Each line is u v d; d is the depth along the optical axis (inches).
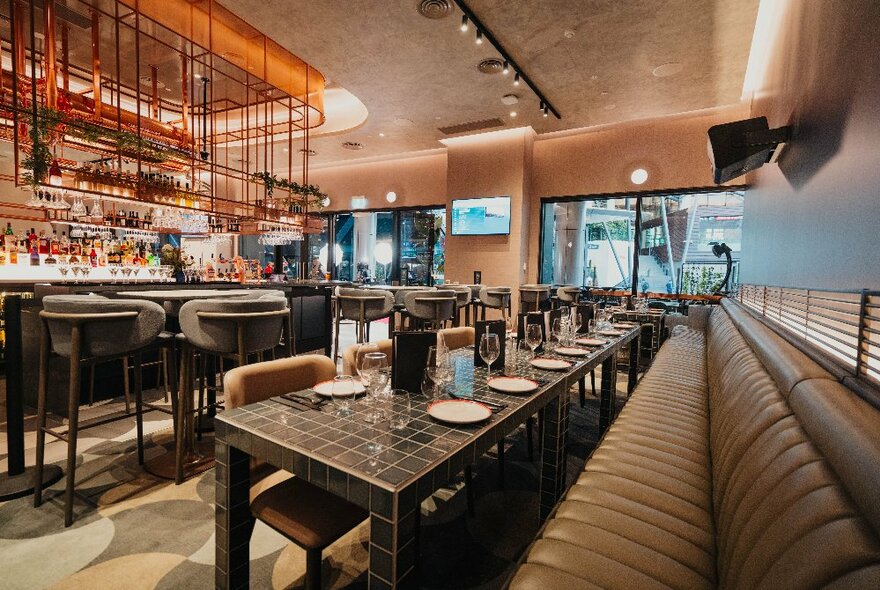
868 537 23.8
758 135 119.5
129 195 163.6
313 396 64.1
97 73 164.6
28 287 173.8
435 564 71.9
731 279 277.7
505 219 309.7
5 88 147.3
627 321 196.7
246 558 57.7
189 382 107.3
